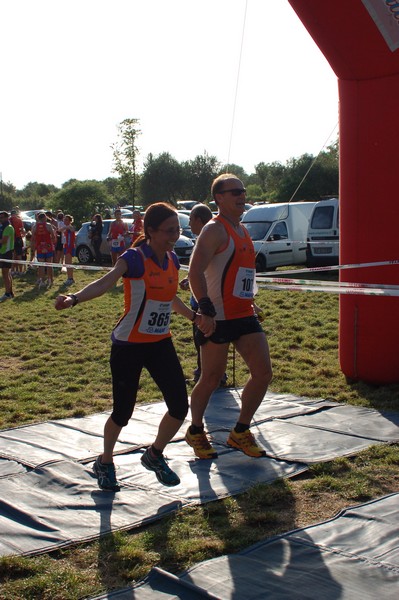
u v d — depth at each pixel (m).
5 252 14.48
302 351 9.16
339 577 3.16
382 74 6.61
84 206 50.25
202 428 4.95
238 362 8.45
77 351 9.31
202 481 4.49
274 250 18.00
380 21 6.18
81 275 18.80
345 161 6.98
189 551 3.49
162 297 4.01
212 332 4.40
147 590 3.10
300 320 11.29
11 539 3.61
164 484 4.20
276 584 3.10
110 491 4.28
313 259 17.42
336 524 3.77
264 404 6.50
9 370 8.33
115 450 5.12
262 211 18.78
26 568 3.30
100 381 7.71
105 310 12.77
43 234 16.12
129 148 34.38
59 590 3.14
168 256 4.10
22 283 17.06
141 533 3.72
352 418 5.98
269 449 5.13
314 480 4.48
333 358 8.62
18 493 4.22
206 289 4.48
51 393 7.18
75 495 4.23
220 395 6.93
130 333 4.02
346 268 6.94
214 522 3.88
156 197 50.31
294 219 18.67
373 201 6.80
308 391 6.99
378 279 6.88
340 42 6.49
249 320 4.76
